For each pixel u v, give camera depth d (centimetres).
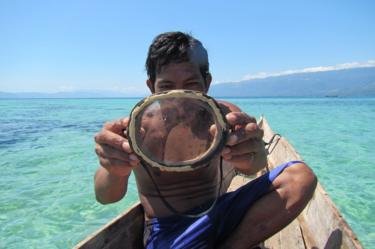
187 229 58
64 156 303
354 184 216
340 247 59
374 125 570
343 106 1329
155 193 62
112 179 60
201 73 60
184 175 60
